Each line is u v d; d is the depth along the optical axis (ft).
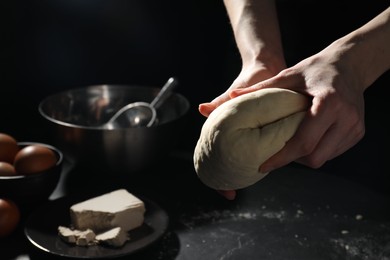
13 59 4.35
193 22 4.57
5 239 2.77
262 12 2.79
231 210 3.00
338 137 2.02
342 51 2.16
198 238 2.76
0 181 2.89
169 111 3.65
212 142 2.07
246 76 2.43
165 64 4.67
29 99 4.45
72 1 4.37
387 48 2.22
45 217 2.85
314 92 2.05
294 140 2.01
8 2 4.21
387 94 3.55
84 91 3.69
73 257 2.53
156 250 2.67
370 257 2.64
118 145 3.11
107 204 2.80
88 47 4.51
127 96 3.76
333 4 3.54
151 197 3.11
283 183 3.24
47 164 2.99
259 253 2.66
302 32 3.65
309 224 2.88
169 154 3.57
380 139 3.66
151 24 4.55
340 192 3.16
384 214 2.97
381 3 3.46
